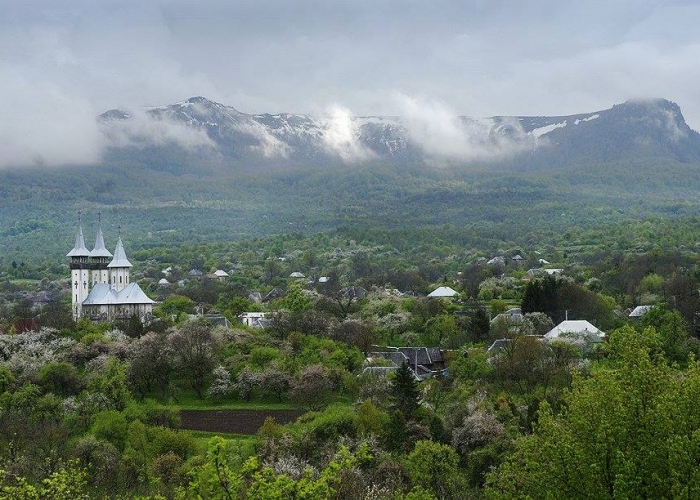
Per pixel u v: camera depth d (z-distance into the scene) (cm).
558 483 7006
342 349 19025
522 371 15638
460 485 10881
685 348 17312
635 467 6612
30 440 12912
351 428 13238
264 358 18212
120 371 15975
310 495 5925
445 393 15750
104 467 11906
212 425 15162
